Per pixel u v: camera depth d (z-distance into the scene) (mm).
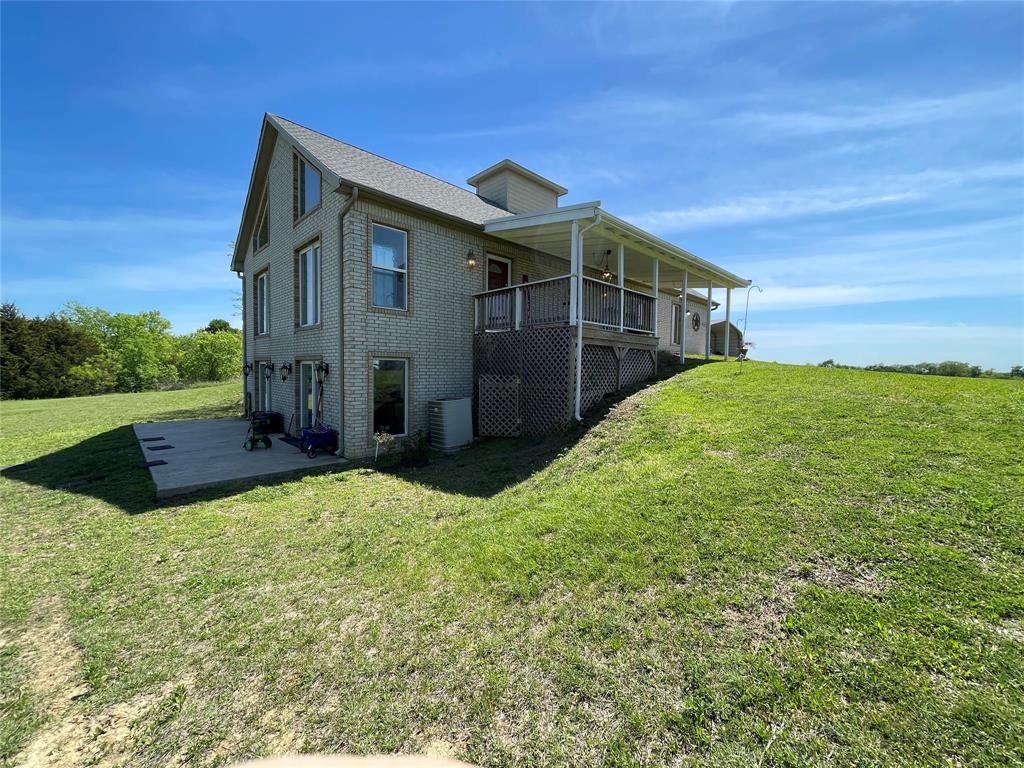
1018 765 1718
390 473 7125
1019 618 2414
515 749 2016
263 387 13523
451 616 3039
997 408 5516
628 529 3852
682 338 13102
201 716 2299
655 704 2182
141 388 30859
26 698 2445
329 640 2867
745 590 2920
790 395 7273
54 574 3855
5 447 9711
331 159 8906
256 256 13469
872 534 3270
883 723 1950
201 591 3543
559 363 8742
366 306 8453
